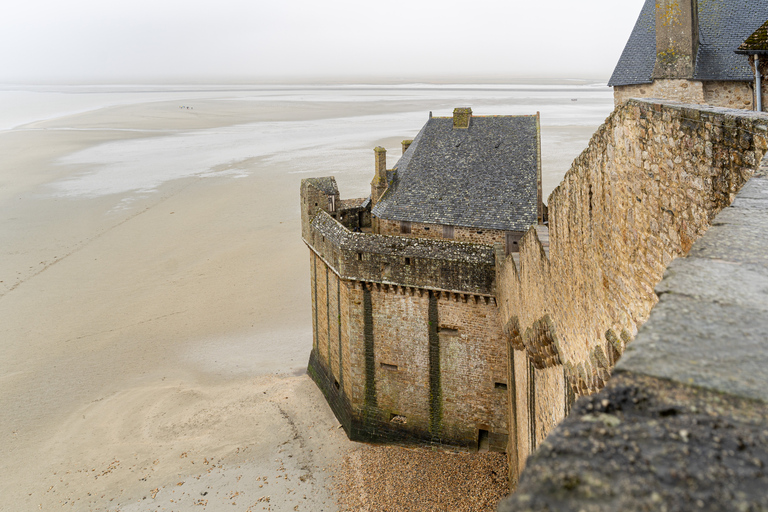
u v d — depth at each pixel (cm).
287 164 10712
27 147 13588
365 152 11675
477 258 3028
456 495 2870
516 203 3600
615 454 290
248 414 3647
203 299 5403
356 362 3419
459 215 3688
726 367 337
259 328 4866
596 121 15700
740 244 490
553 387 1727
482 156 3872
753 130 713
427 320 3212
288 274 5878
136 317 5088
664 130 912
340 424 3581
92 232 7275
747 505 254
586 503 260
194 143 13825
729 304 399
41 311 5228
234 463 3184
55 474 3141
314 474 3108
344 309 3450
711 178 799
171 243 6819
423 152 4072
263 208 7994
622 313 1092
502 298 2762
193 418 3616
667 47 2961
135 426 3559
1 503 2942
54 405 3828
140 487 3005
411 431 3353
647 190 978
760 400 311
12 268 6219
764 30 1955
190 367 4288
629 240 1053
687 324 381
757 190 603
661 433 300
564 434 311
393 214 3866
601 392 336
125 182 9738
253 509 2845
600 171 1189
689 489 265
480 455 3156
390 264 3200
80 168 11012
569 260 1447
